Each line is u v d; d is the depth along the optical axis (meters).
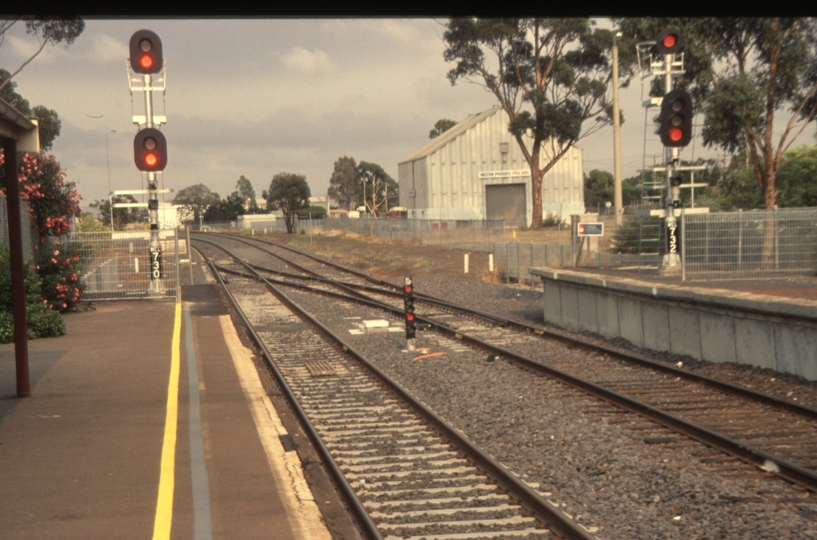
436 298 23.83
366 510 6.28
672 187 19.05
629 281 15.16
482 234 43.16
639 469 7.15
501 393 10.53
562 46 56.38
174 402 9.66
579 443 8.08
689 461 7.36
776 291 14.29
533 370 12.00
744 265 16.89
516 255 29.03
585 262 23.08
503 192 70.69
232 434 8.19
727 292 12.53
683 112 18.25
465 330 16.92
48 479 6.70
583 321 16.86
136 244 27.52
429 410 9.24
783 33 22.94
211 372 11.72
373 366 12.20
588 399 10.05
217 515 5.82
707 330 12.61
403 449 8.05
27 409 9.32
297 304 22.78
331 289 28.19
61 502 6.12
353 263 40.69
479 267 33.09
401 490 6.78
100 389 10.45
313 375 12.09
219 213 142.75
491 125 70.81
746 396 9.83
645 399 10.07
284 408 9.70
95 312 19.25
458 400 10.28
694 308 12.83
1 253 15.28
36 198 18.64
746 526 5.71
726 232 16.91
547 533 5.72
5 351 13.68
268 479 6.68
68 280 19.03
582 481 6.95
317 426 9.06
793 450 7.65
